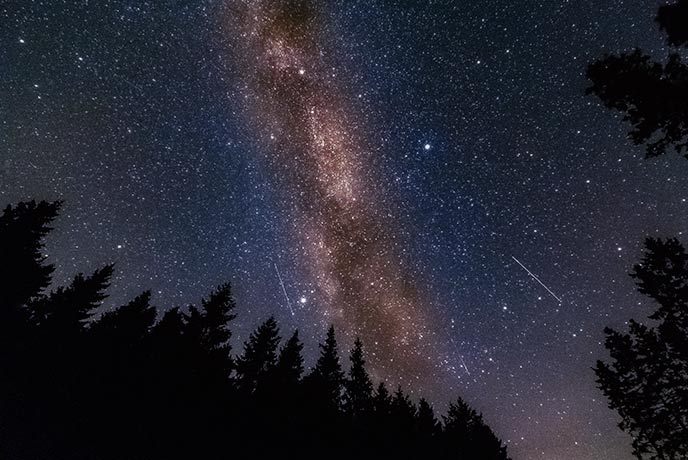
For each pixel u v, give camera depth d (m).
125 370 21.11
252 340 28.25
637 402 15.48
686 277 15.07
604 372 16.52
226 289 28.17
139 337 24.64
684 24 6.11
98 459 15.92
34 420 16.12
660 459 14.79
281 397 24.69
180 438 19.27
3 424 15.17
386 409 27.92
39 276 23.36
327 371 28.58
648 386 15.38
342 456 23.47
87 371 19.98
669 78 6.70
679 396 14.65
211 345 25.97
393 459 24.72
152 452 17.72
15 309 21.83
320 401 25.81
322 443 23.62
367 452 24.52
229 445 20.39
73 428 16.78
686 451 14.36
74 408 17.75
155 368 22.08
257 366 27.16
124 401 19.55
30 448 14.83
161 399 20.75
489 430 29.98
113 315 25.61
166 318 25.56
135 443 17.72
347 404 29.45
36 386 17.89
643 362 15.62
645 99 6.79
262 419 22.98
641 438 15.37
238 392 24.53
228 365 25.48
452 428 29.77
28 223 23.52
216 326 26.81
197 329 25.83
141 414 19.36
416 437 27.38
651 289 15.48
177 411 20.66
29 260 23.11
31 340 20.45
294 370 26.47
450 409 31.88
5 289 21.95
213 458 19.00
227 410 22.53
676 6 6.09
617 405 16.03
